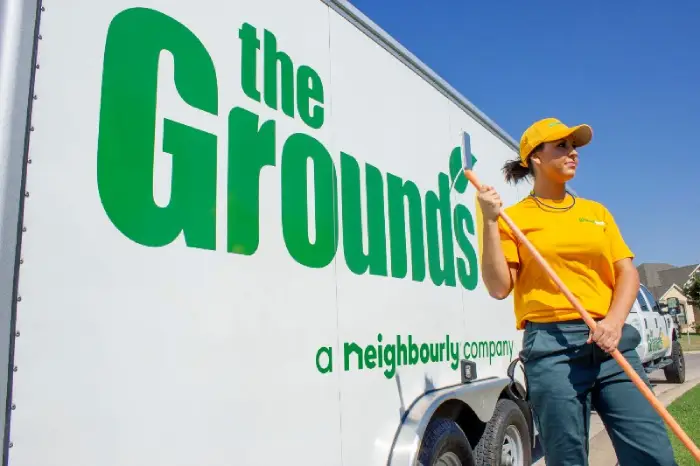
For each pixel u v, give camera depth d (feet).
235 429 6.16
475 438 11.27
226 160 6.57
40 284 4.68
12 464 4.37
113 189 5.34
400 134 10.17
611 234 7.21
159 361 5.51
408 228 9.93
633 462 6.34
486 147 13.74
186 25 6.37
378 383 8.53
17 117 4.67
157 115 5.87
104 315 5.11
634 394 6.46
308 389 7.20
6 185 4.53
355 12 9.43
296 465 6.86
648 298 30.01
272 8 7.70
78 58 5.23
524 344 7.09
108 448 5.01
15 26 4.77
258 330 6.62
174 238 5.83
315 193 7.86
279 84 7.58
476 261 12.28
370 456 8.13
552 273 6.52
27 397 4.50
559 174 7.23
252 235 6.74
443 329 10.55
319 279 7.66
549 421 6.63
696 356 68.33
